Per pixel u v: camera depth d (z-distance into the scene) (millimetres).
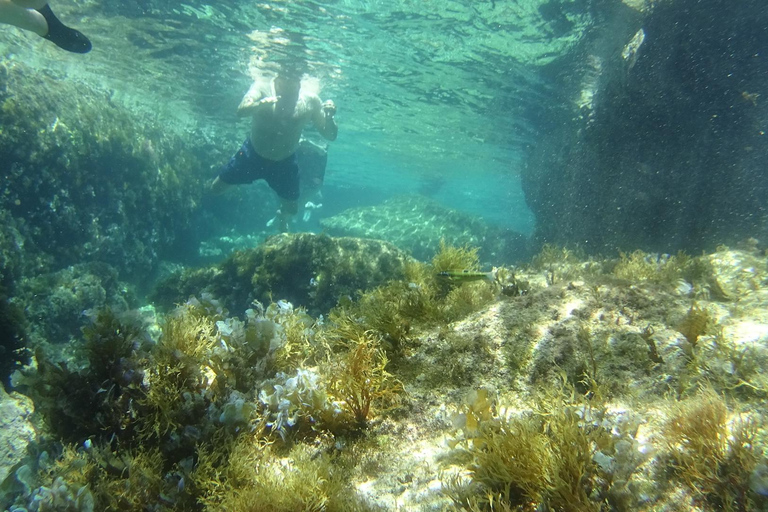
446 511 1988
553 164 13906
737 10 7188
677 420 2020
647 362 2629
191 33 12352
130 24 12031
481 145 22781
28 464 2834
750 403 2234
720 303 3691
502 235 18891
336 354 3389
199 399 2713
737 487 1689
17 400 4133
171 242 15836
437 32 11133
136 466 2449
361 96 17453
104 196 12703
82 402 2857
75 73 15891
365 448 2531
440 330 3246
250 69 14672
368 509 2057
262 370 3232
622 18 8945
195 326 3482
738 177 8000
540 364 2758
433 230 18922
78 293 10320
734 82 7629
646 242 9422
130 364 2916
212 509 2156
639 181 9555
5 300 6262
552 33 10461
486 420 2270
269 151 10750
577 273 5578
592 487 1868
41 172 10867
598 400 2357
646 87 8664
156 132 15430
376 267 8484
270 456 2521
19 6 3834
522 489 1942
